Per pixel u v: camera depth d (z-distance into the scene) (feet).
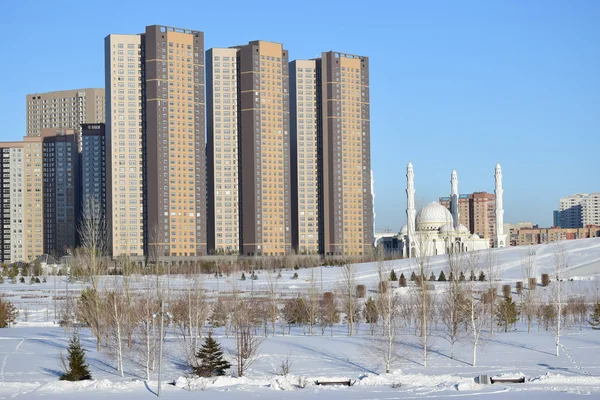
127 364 316.40
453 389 257.96
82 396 250.98
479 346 354.95
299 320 449.06
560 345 361.71
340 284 626.23
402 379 276.41
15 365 313.94
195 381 270.87
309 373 296.92
